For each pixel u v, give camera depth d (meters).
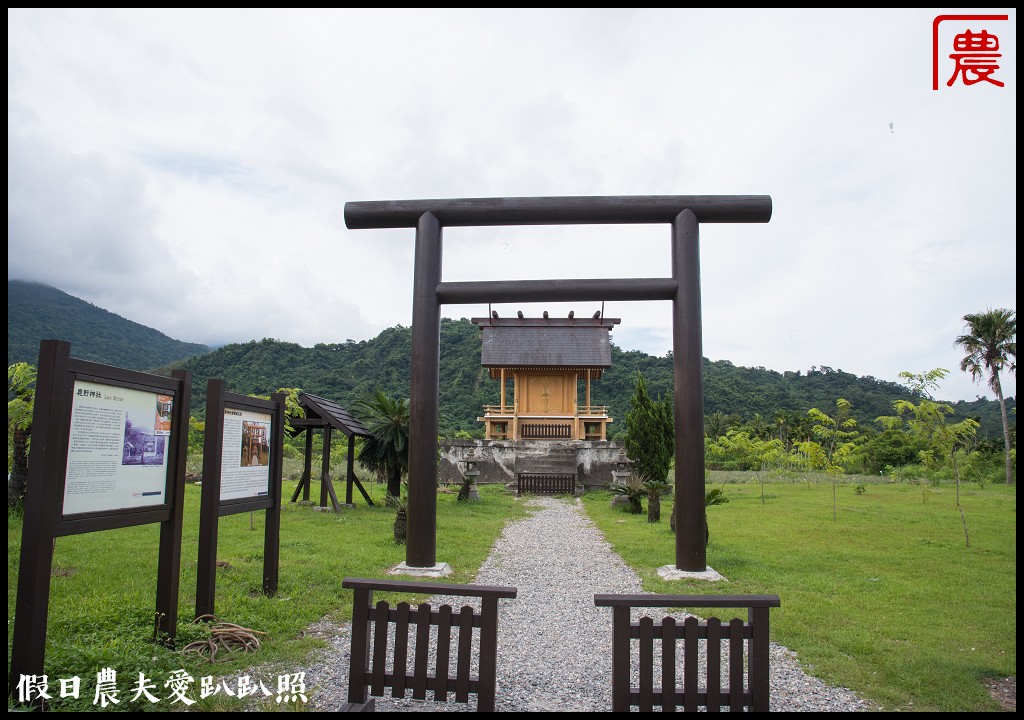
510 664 5.50
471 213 10.41
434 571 9.20
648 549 11.37
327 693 4.60
